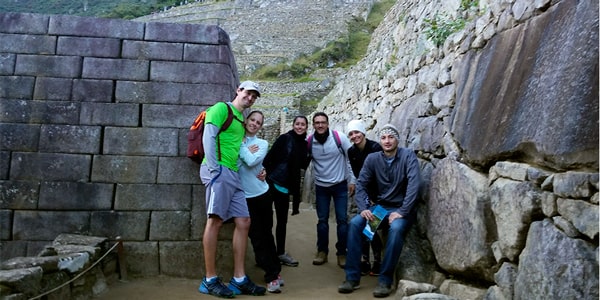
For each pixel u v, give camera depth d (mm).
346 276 4750
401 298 4078
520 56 3715
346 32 38844
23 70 5020
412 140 5863
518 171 3348
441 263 4242
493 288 3469
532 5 3723
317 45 37469
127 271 4812
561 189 2908
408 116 6312
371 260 5918
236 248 4555
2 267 3533
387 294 4477
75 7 76375
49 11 75875
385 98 8172
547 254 2918
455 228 4074
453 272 4109
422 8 10258
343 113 12523
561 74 3094
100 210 4855
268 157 5641
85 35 5184
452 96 4934
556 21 3348
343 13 42031
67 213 4816
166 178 4973
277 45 38219
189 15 46281
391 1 45125
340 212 5660
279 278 4859
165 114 5094
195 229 4938
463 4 6746
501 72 3943
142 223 4887
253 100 4625
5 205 4762
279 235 5727
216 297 4398
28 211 4785
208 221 4418
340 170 5684
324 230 5750
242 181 4844
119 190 4902
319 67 31672
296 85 27328
